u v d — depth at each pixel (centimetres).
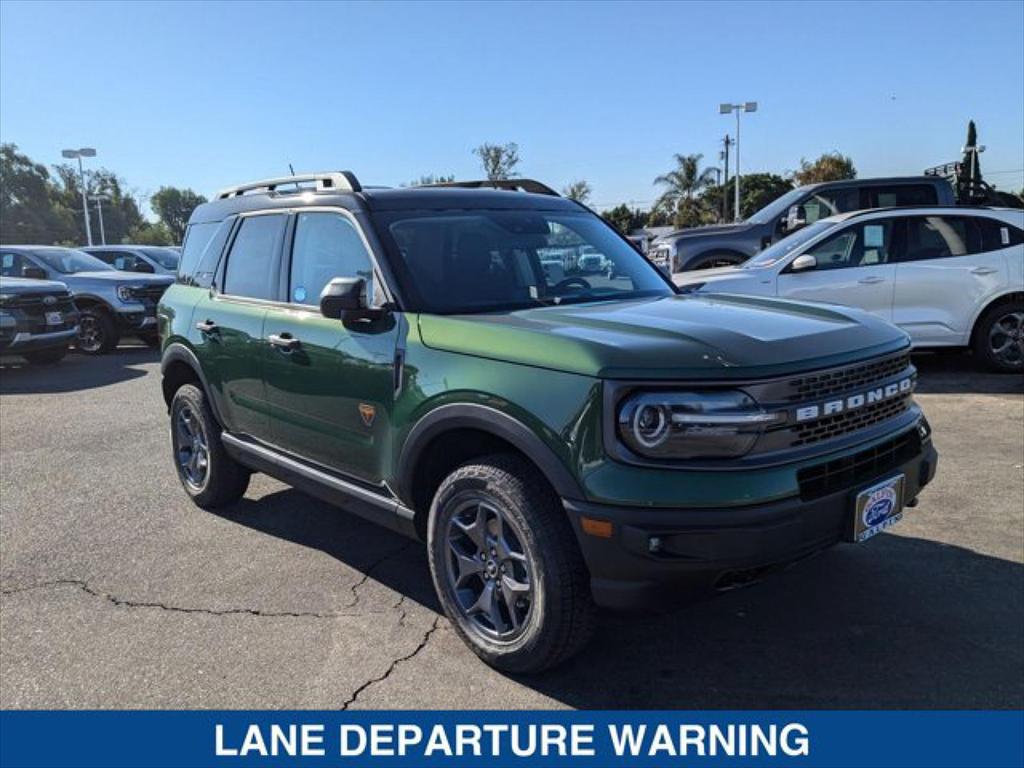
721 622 360
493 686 318
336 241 399
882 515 304
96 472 612
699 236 1170
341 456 388
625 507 270
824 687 311
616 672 325
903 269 859
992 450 592
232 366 458
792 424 281
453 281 370
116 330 1346
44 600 396
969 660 323
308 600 392
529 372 296
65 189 9475
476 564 328
